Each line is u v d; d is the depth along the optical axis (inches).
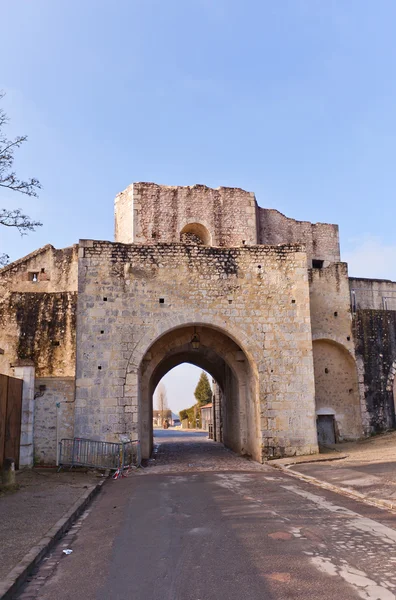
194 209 952.3
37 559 250.4
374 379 858.8
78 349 649.0
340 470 530.0
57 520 328.2
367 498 388.2
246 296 703.7
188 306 685.3
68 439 621.3
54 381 647.1
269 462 650.2
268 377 686.5
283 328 702.5
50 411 639.8
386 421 852.0
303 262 727.7
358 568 221.5
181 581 214.1
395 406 869.2
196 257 703.7
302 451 672.4
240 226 965.8
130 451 637.9
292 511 347.3
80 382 640.4
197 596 196.9
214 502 387.5
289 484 478.3
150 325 671.1
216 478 531.5
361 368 854.5
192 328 782.5
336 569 220.8
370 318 879.7
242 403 786.8
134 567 236.4
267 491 437.7
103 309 665.0
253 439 727.7
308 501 385.7
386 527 295.7
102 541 287.1
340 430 833.5
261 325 699.4
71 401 644.7
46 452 628.1
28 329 751.1
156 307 677.9
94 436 629.9
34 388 639.1
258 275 713.6
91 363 647.8
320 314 854.5
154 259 691.4
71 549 275.7
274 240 1039.6
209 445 1093.1
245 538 276.8
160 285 685.3
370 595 189.6
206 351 1006.4
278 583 206.2
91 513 374.9
